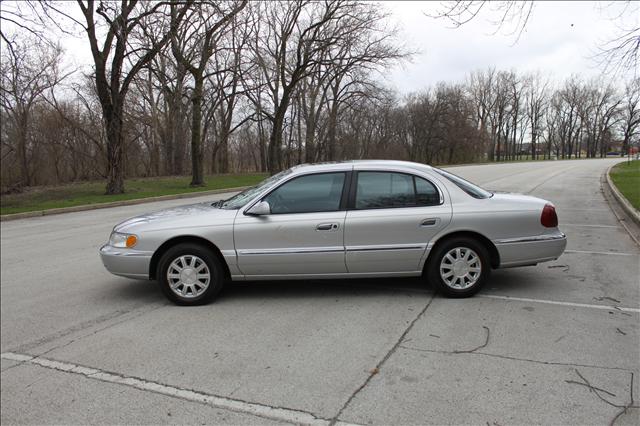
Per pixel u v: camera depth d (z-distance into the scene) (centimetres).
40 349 395
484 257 482
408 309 457
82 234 1063
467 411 280
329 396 301
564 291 508
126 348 387
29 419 291
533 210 489
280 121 3034
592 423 265
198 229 478
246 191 553
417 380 318
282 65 3034
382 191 487
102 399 310
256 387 316
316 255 475
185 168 4075
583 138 9469
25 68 2173
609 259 659
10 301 536
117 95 1997
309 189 489
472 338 385
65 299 534
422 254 480
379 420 273
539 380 313
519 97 9012
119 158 2077
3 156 2647
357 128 5325
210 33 2300
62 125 3034
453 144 6975
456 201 486
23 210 1586
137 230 489
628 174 2375
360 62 2897
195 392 313
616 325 407
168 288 485
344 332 404
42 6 1376
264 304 483
